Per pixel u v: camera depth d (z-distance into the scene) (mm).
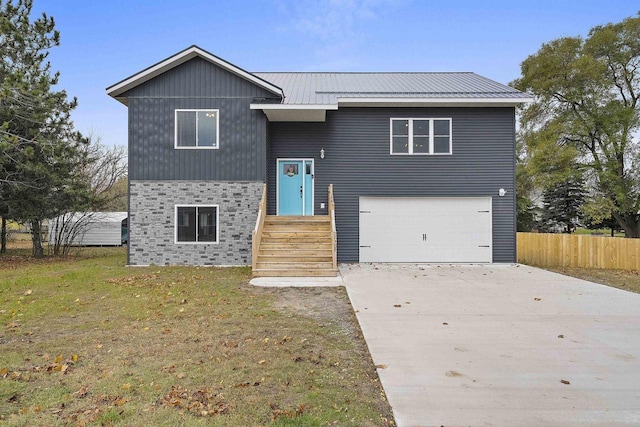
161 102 13047
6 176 14680
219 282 9922
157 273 11297
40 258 16719
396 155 13750
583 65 21938
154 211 13023
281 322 6352
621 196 22234
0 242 21016
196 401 3611
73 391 3824
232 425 3213
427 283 9820
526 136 25375
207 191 13016
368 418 3373
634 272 12648
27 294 8289
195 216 13086
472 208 13727
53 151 14656
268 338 5496
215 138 13062
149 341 5324
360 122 13812
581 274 12258
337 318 6660
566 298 8164
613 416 3453
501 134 13688
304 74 18062
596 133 23625
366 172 13789
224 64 12758
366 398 3754
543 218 28922
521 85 25156
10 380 4074
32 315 6641
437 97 13117
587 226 28500
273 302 7809
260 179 13023
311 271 10672
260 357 4766
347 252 13719
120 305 7375
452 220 13727
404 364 4613
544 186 24266
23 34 14734
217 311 7000
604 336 5715
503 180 13680
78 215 22719
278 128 13883
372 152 13797
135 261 13031
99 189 27906
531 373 4383
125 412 3406
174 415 3361
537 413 3496
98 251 21062
